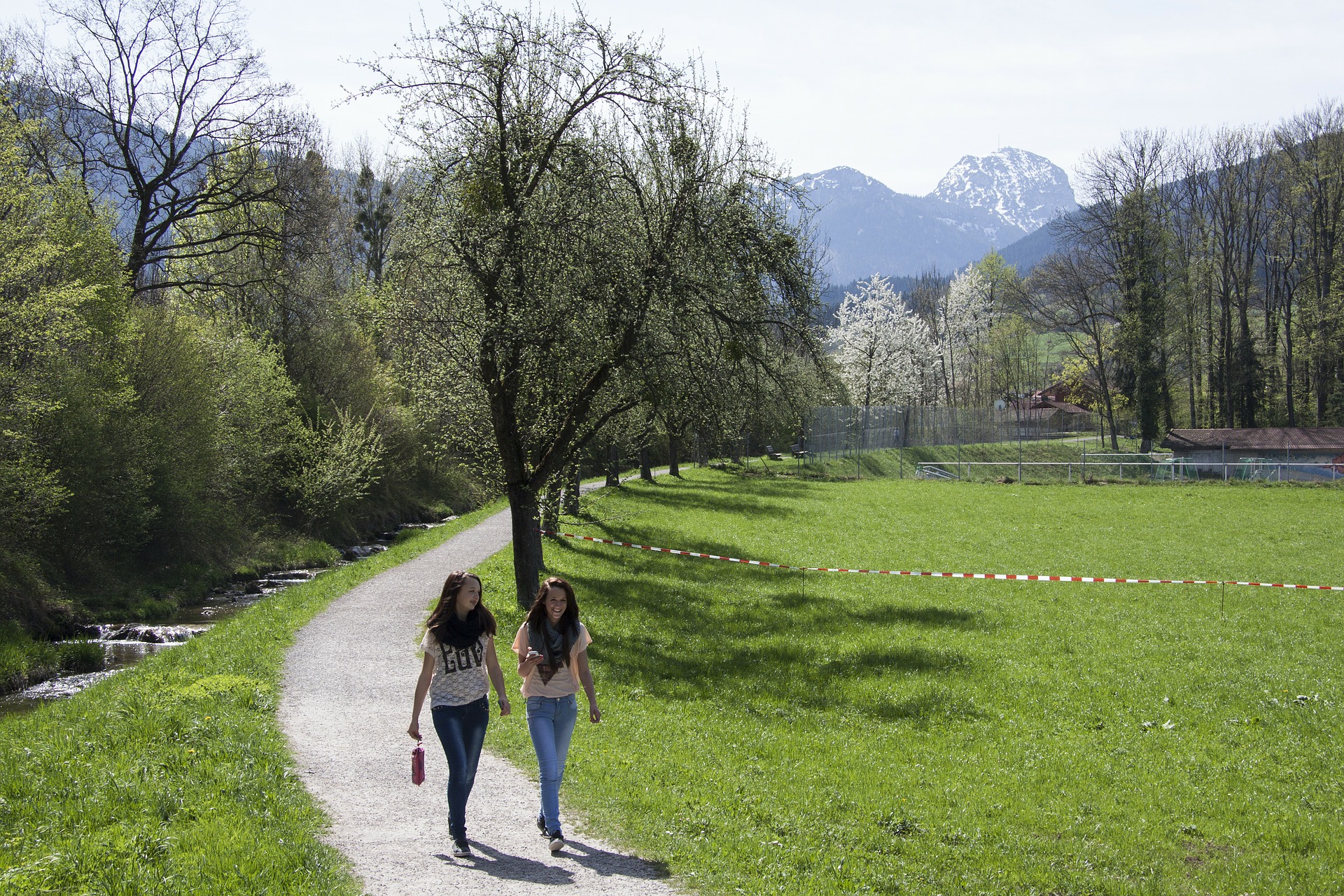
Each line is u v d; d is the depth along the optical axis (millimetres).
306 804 8195
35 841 6781
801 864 7516
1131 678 15211
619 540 31891
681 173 18844
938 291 109875
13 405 20844
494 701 12664
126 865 6316
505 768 9734
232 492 33750
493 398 19266
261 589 28359
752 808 8828
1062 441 80938
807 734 11820
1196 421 77938
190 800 7832
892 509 44125
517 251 18000
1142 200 65750
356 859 7094
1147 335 65750
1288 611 21359
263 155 35844
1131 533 35656
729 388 19453
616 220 18688
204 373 30156
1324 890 7762
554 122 18750
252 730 10406
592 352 18156
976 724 12609
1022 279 77312
